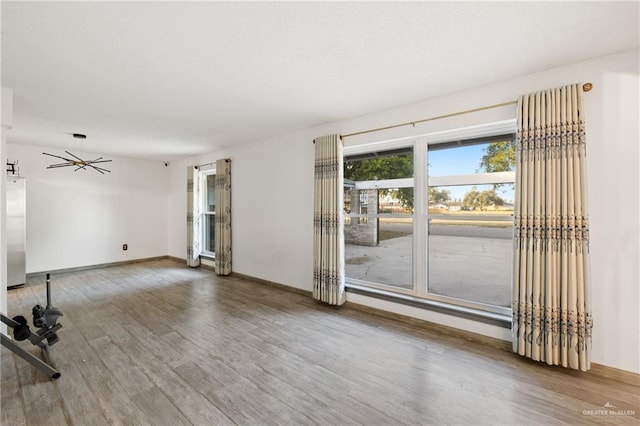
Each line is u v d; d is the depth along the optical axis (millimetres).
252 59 2188
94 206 6016
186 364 2346
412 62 2244
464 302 2922
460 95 2807
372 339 2799
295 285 4348
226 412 1796
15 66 2262
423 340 2773
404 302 3219
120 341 2750
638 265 2031
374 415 1774
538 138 2311
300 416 1767
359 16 1683
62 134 4391
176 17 1679
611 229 2107
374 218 3887
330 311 3572
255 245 4969
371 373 2223
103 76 2449
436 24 1764
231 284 4832
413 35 1883
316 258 3867
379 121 3377
